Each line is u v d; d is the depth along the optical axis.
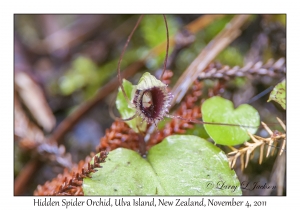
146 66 0.19
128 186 0.12
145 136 0.13
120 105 0.13
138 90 0.12
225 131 0.13
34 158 0.16
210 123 0.13
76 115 0.18
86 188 0.12
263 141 0.13
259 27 0.19
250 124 0.13
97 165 0.12
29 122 0.19
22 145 0.16
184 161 0.12
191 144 0.13
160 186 0.12
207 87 0.17
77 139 0.18
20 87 0.19
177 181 0.12
